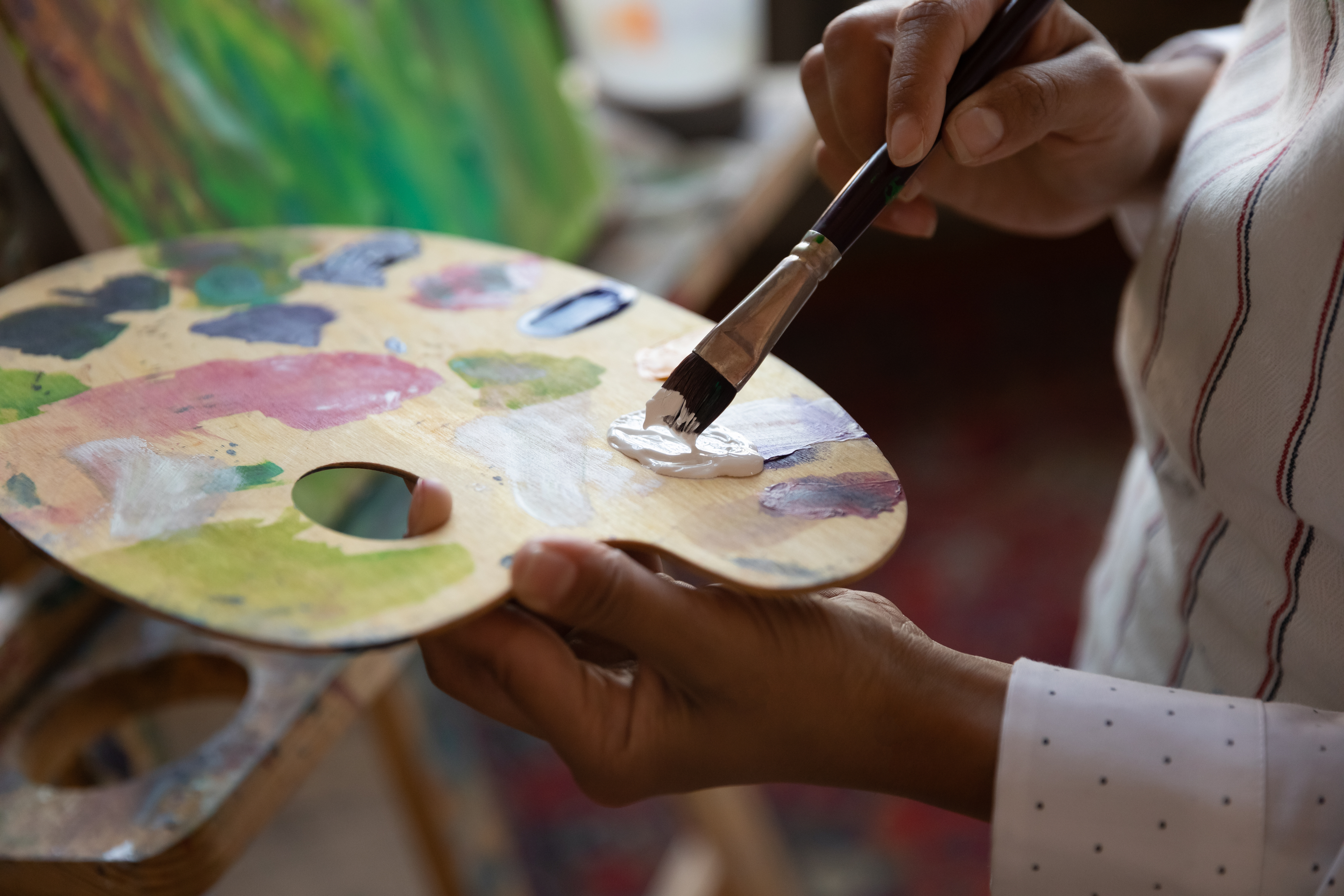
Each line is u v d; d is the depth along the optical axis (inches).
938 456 75.9
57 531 15.8
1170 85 22.3
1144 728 15.7
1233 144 18.1
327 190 31.2
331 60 32.0
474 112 36.8
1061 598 66.0
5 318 20.7
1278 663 17.2
